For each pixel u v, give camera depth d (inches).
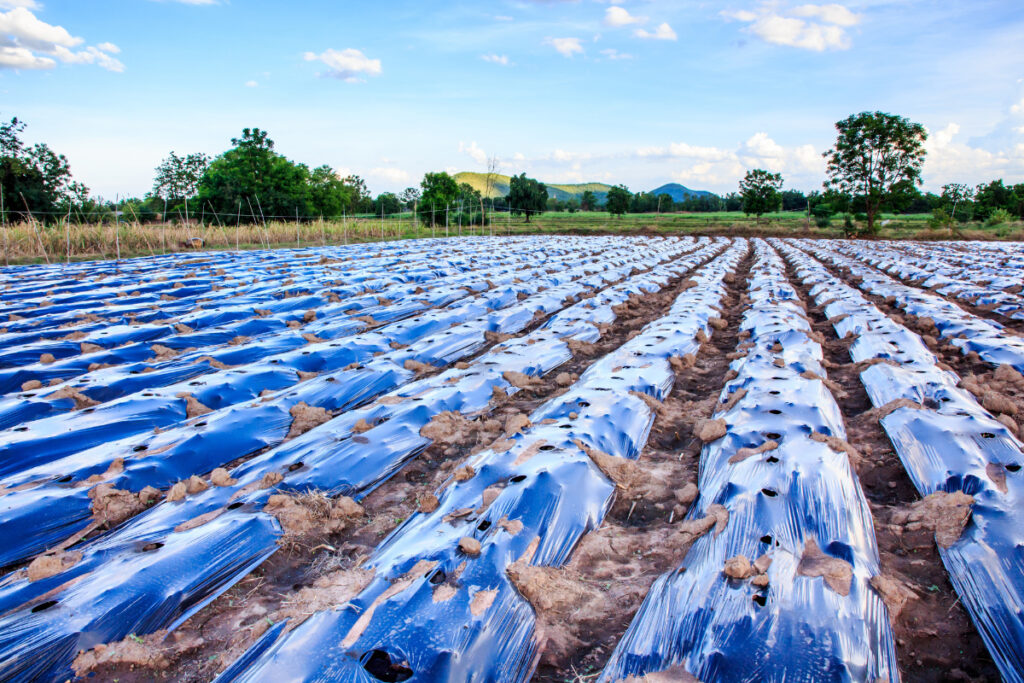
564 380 289.3
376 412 233.8
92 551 146.4
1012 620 113.0
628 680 106.6
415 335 393.1
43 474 183.6
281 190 1993.1
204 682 114.1
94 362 316.2
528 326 437.7
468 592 122.5
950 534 140.5
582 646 120.3
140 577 132.7
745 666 102.4
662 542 153.9
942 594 129.1
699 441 217.5
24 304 471.2
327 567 148.7
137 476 184.4
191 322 410.6
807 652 102.9
